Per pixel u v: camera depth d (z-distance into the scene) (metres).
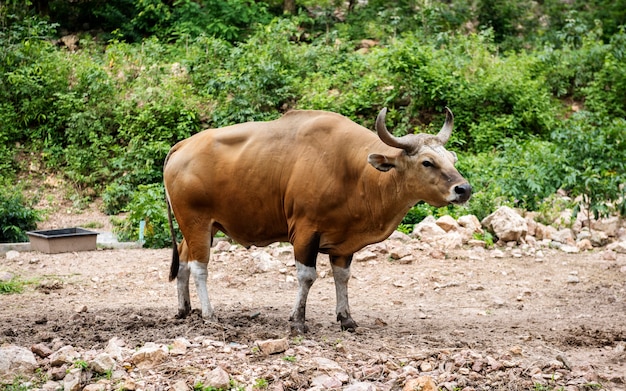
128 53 24.81
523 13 30.58
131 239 16.88
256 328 9.59
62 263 14.60
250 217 9.46
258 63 22.86
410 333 9.62
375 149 8.83
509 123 22.36
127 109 22.30
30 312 11.00
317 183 8.95
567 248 15.30
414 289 12.77
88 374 7.56
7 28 25.25
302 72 24.20
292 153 9.20
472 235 15.64
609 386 7.59
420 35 26.69
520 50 28.45
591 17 30.27
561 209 17.38
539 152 18.95
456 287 12.91
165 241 16.41
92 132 21.64
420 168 8.49
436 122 22.42
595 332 9.70
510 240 15.61
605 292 12.52
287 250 14.60
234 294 12.45
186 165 9.66
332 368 7.62
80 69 23.44
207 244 9.77
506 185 17.83
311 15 30.78
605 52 25.55
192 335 8.97
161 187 19.23
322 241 9.22
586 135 18.47
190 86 23.02
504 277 13.49
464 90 22.62
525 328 10.02
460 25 28.95
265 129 9.46
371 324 10.28
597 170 16.80
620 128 19.17
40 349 8.26
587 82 25.45
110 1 30.27
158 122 21.80
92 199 21.00
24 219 17.48
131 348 8.44
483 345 8.92
